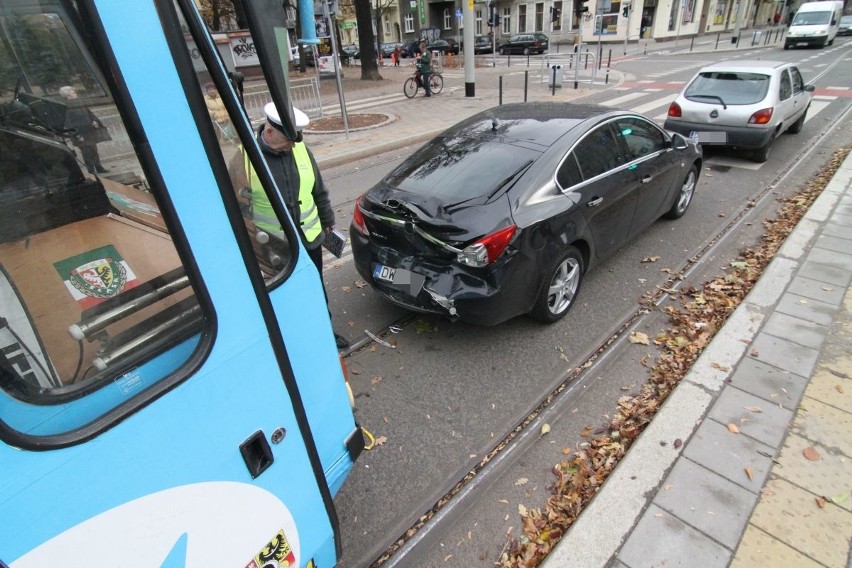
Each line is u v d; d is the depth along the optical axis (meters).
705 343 3.87
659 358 3.79
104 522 1.21
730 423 2.99
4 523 1.05
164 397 1.31
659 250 5.47
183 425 1.35
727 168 8.23
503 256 3.39
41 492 1.10
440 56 32.12
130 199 1.29
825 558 2.25
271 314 1.54
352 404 2.20
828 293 4.25
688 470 2.70
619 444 3.01
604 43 41.34
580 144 4.04
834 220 5.64
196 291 1.35
